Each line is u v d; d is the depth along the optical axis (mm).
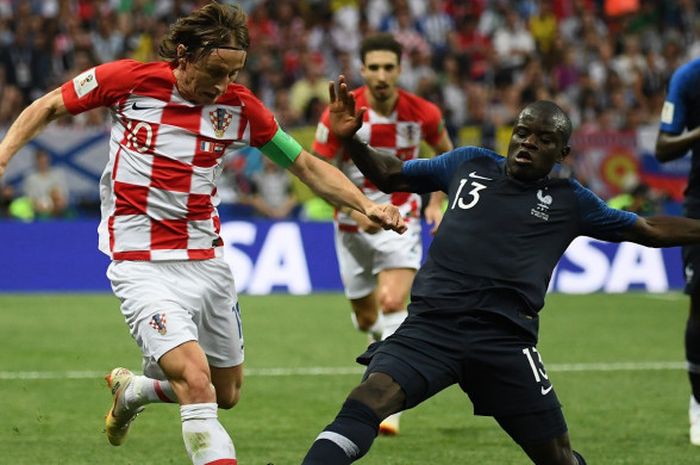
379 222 16391
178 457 20375
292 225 48469
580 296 48312
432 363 14555
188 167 15906
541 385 14805
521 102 62500
